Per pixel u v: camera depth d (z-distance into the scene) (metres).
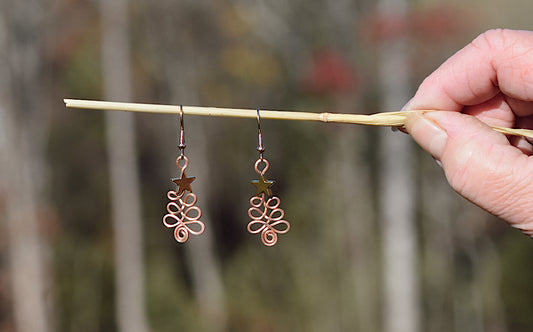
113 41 10.01
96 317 12.25
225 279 13.68
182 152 1.59
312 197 12.24
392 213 8.55
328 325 11.23
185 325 12.20
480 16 8.62
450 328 11.78
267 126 12.73
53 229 9.80
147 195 14.12
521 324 11.41
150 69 11.50
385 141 8.59
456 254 12.38
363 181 11.62
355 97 10.52
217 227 14.96
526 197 1.47
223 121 12.98
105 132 12.39
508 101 1.90
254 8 11.00
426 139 1.63
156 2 10.80
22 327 9.10
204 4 11.06
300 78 10.91
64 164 12.55
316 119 1.64
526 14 9.09
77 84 11.67
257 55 11.54
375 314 11.12
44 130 9.91
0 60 8.58
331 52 9.86
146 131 13.20
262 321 11.95
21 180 8.95
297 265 12.01
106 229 13.02
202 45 11.66
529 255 11.30
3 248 9.30
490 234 11.97
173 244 14.22
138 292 10.98
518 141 1.80
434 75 1.89
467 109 1.95
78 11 9.80
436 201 11.77
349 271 11.55
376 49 8.61
